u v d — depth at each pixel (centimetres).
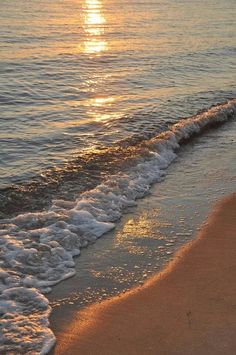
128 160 1010
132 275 634
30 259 652
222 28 3388
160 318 547
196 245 708
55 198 848
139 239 725
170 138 1134
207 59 2259
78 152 1062
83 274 634
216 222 777
